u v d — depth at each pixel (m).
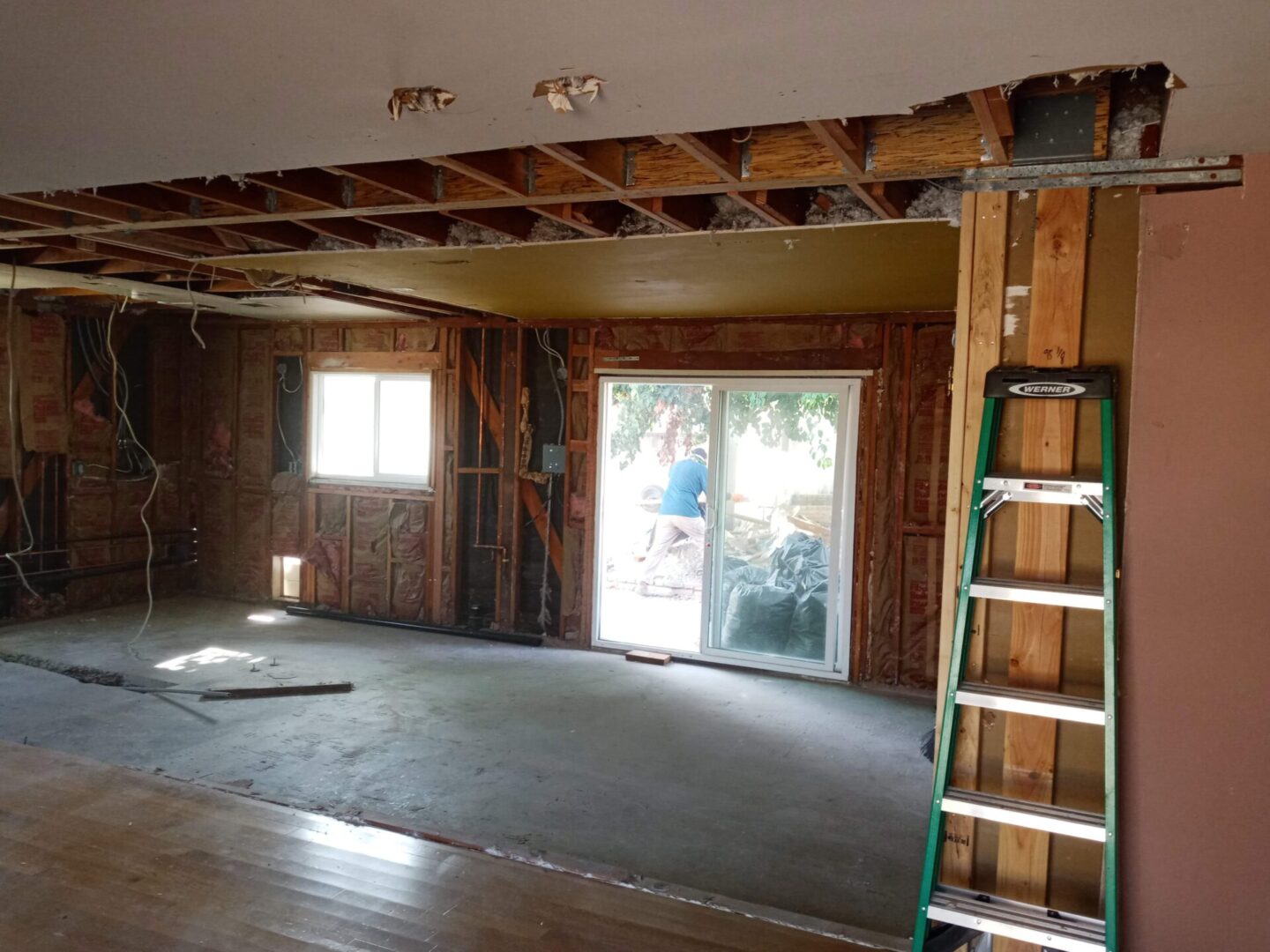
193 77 2.03
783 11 1.59
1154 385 2.31
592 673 6.31
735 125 2.28
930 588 5.98
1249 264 2.24
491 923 2.89
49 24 1.75
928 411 5.91
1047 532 2.45
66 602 7.55
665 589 7.27
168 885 3.04
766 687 6.10
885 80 1.94
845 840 3.87
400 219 3.64
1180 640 2.30
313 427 8.01
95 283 5.89
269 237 4.14
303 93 2.12
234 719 5.11
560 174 2.99
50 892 2.96
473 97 2.11
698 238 3.67
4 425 7.09
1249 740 2.26
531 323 7.08
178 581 8.54
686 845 3.76
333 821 3.62
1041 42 1.71
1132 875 2.35
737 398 6.52
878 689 6.07
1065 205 2.41
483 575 7.44
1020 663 2.49
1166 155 2.27
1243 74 1.77
